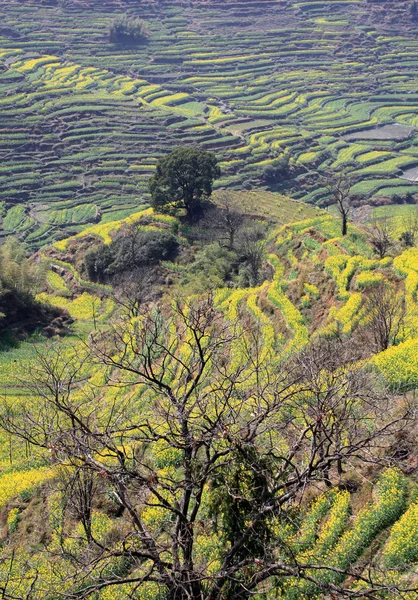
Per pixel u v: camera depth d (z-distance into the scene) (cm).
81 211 14175
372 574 2269
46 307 7794
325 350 2983
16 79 19688
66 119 17650
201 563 2530
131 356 5081
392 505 2550
